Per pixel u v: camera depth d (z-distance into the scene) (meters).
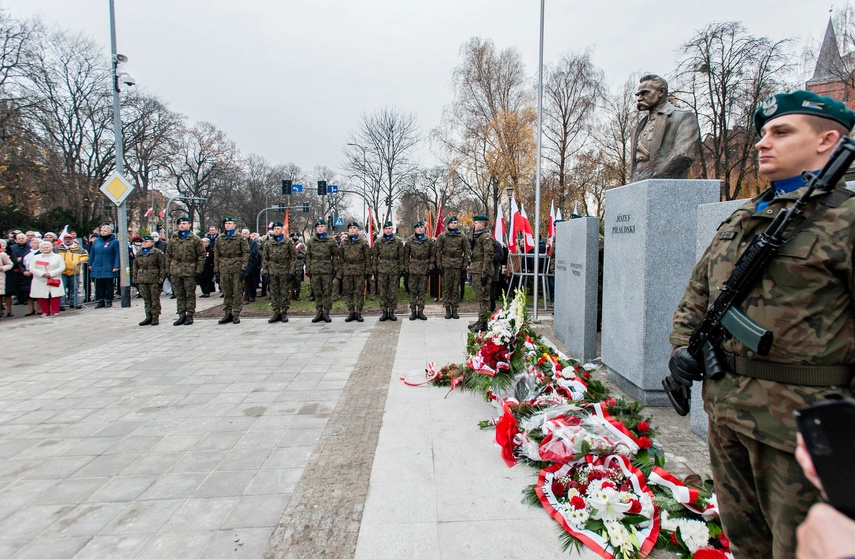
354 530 2.75
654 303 4.56
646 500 2.59
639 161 5.23
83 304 13.23
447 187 31.02
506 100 26.70
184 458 3.76
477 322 8.80
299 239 14.69
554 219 13.04
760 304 1.51
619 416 3.44
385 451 3.77
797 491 1.43
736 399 1.57
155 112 33.69
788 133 1.59
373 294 14.72
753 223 1.64
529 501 2.98
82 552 2.63
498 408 4.54
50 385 5.72
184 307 9.79
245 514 2.97
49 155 22.27
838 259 1.39
